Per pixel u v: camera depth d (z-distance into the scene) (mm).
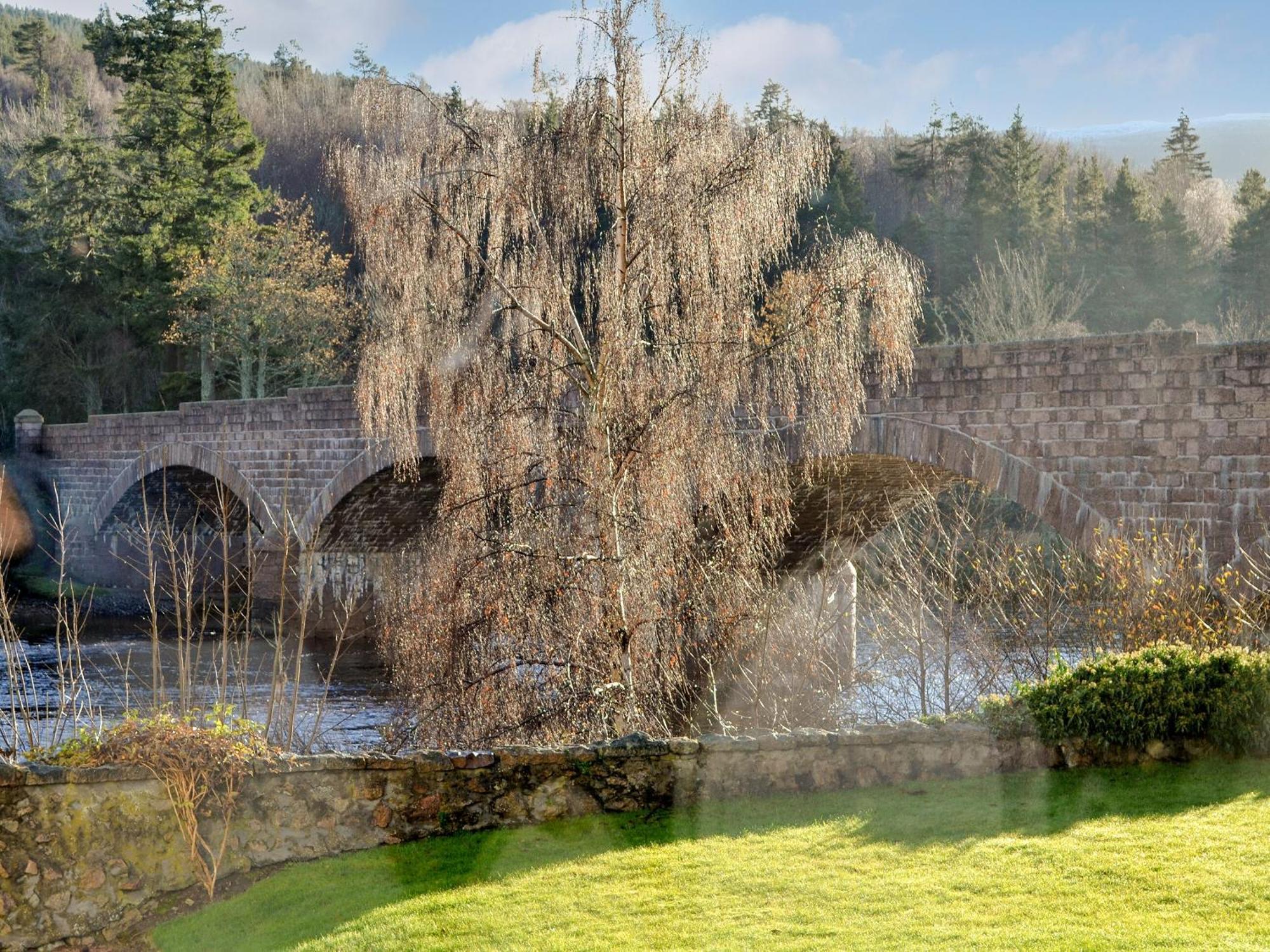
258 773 8734
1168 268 58469
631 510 12859
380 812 8906
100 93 96250
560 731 12258
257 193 57000
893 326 13484
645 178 13383
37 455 48625
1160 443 18359
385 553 36656
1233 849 7621
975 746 9617
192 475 42844
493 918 7312
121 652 31406
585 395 13359
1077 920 6695
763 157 13508
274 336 51344
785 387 13312
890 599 18062
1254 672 9812
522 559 12797
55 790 8227
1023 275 51312
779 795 9367
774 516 13680
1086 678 9977
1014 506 27078
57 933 8102
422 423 29672
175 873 8461
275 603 36312
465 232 13742
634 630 12664
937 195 74562
